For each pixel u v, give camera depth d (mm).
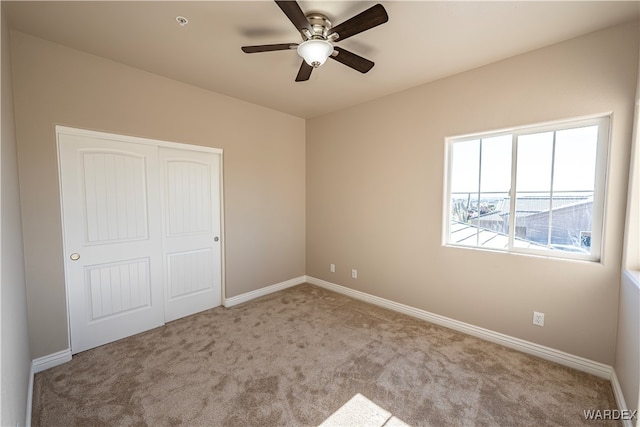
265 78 2742
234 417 1655
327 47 1723
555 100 2133
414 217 3004
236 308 3279
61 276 2211
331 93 3123
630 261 1837
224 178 3254
